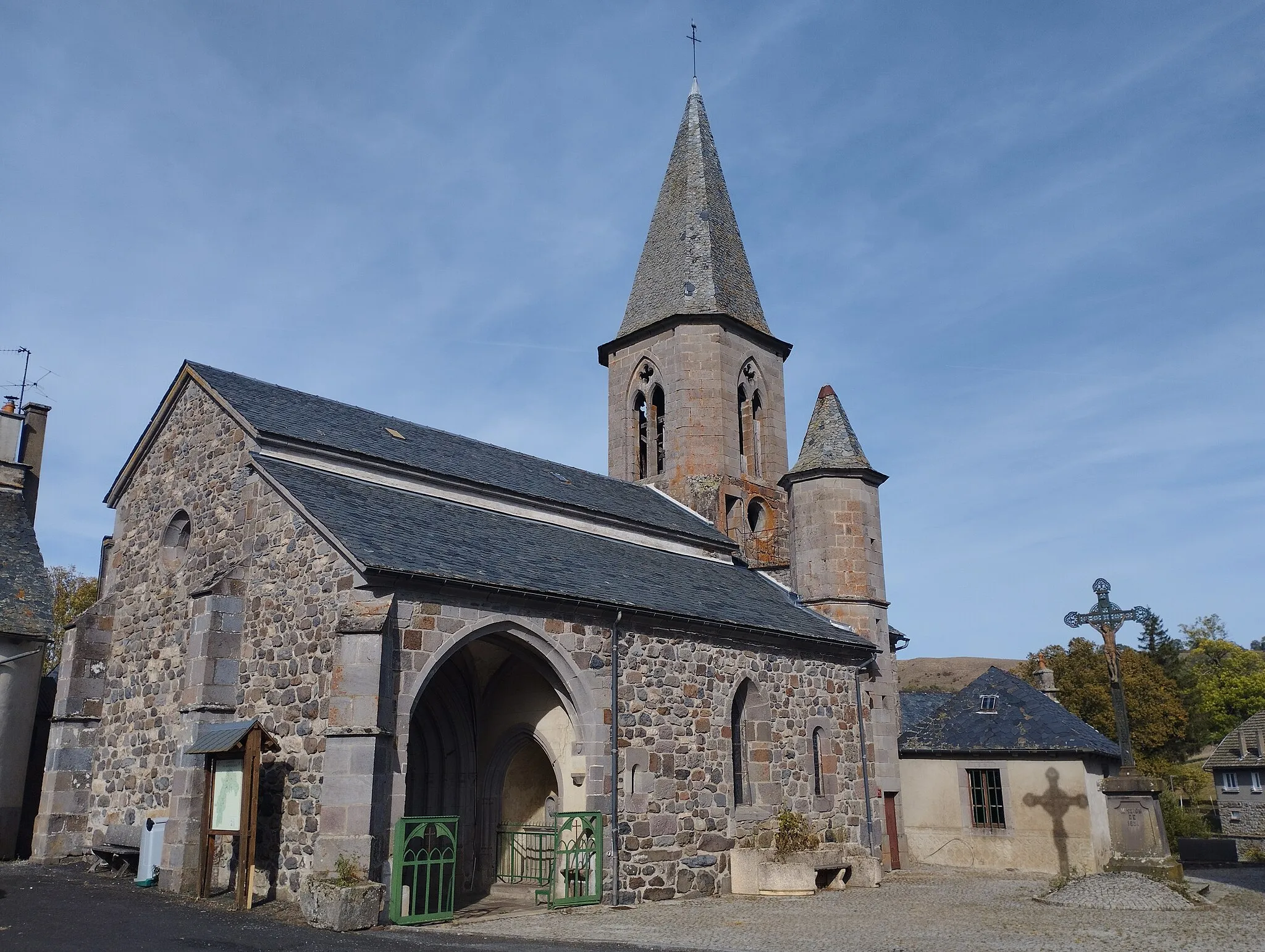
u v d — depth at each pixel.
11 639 21.67
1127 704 51.94
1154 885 16.45
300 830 14.32
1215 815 56.69
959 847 25.56
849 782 22.88
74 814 19.75
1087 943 12.14
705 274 31.98
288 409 20.09
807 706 22.17
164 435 20.91
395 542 15.74
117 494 22.19
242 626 16.50
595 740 16.88
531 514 22.39
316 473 18.25
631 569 21.08
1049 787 24.80
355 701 13.68
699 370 30.91
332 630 14.62
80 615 20.73
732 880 18.73
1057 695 52.94
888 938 12.57
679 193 33.97
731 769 19.56
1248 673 78.69
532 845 18.67
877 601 25.67
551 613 16.75
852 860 19.95
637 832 17.23
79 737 20.12
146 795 18.33
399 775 13.93
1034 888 19.72
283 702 15.21
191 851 15.41
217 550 18.08
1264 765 52.53
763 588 25.45
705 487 29.69
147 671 19.33
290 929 12.26
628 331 32.72
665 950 11.45
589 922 14.12
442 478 20.67
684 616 18.89
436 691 19.39
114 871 17.67
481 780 19.16
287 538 16.09
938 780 26.31
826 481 26.19
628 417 32.19
